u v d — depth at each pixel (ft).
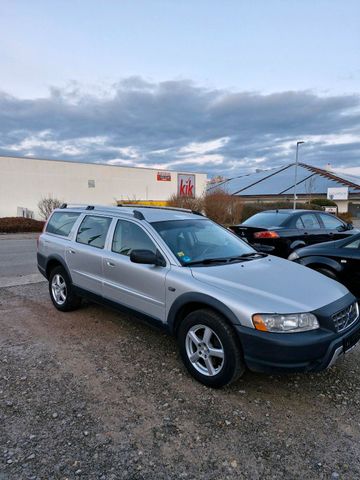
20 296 20.45
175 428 8.98
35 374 11.51
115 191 102.17
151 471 7.60
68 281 16.85
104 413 9.53
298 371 9.51
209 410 9.77
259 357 9.63
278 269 12.57
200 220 15.51
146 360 12.57
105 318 16.71
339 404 10.19
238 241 15.42
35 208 88.99
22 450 8.11
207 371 10.89
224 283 10.93
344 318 10.80
